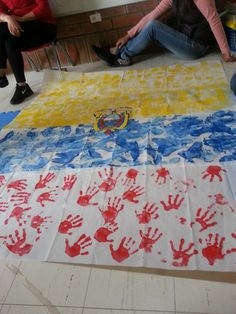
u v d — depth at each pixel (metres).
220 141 1.51
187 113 1.79
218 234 1.10
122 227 1.21
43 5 2.37
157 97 2.04
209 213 1.18
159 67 2.52
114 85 2.38
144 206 1.27
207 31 2.38
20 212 1.37
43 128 1.96
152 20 2.40
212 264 1.02
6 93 2.65
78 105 2.17
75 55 2.93
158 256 1.08
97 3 2.59
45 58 2.95
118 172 1.46
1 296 1.08
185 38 2.40
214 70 2.25
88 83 2.48
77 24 2.73
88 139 1.75
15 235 1.27
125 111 1.94
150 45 2.65
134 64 2.70
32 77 2.88
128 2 2.57
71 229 1.24
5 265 1.18
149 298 0.98
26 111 2.23
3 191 1.50
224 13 2.42
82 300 1.02
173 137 1.61
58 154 1.68
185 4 2.32
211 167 1.38
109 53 2.69
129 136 1.70
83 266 1.12
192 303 0.95
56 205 1.37
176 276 1.02
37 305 1.03
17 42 2.32
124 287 1.03
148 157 1.51
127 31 2.75
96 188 1.40
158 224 1.19
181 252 1.08
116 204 1.30
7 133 1.98
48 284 1.09
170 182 1.35
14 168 1.64
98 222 1.25
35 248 1.20
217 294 0.95
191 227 1.15
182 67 2.42
